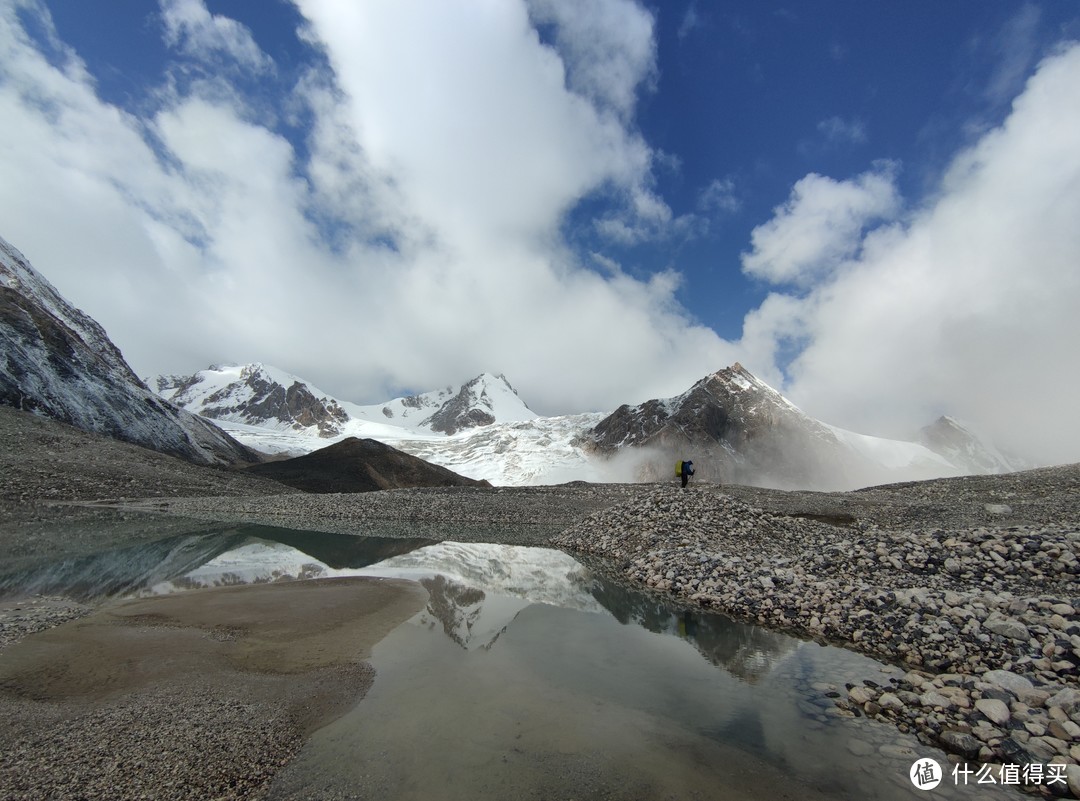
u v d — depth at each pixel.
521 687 10.21
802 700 9.69
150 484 52.53
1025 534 16.67
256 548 28.28
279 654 11.91
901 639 12.23
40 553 24.92
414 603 16.77
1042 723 8.14
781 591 16.19
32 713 8.66
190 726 8.34
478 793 6.71
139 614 14.84
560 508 43.53
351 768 7.26
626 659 11.91
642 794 6.75
